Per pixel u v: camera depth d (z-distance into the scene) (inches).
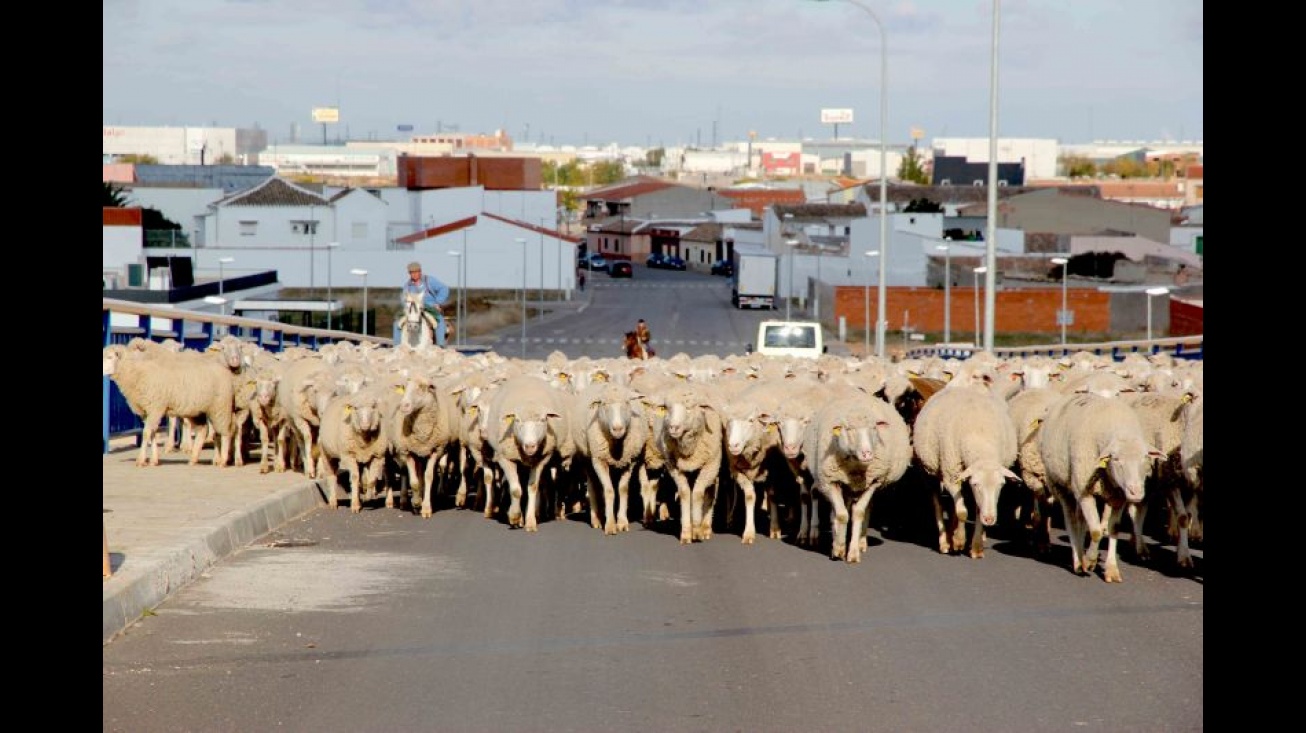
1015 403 669.9
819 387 696.4
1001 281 3836.1
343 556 581.6
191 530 564.4
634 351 1449.3
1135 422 554.9
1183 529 581.9
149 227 4146.2
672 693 380.2
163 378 808.3
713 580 541.0
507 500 775.1
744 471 647.8
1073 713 363.9
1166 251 4281.5
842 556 598.9
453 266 4311.0
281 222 4347.9
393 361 948.6
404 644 431.5
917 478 732.0
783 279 4333.2
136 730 347.9
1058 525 714.8
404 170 5310.0
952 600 503.8
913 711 364.8
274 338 1521.9
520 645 431.2
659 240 7012.8
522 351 2844.5
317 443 804.6
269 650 422.6
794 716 360.5
